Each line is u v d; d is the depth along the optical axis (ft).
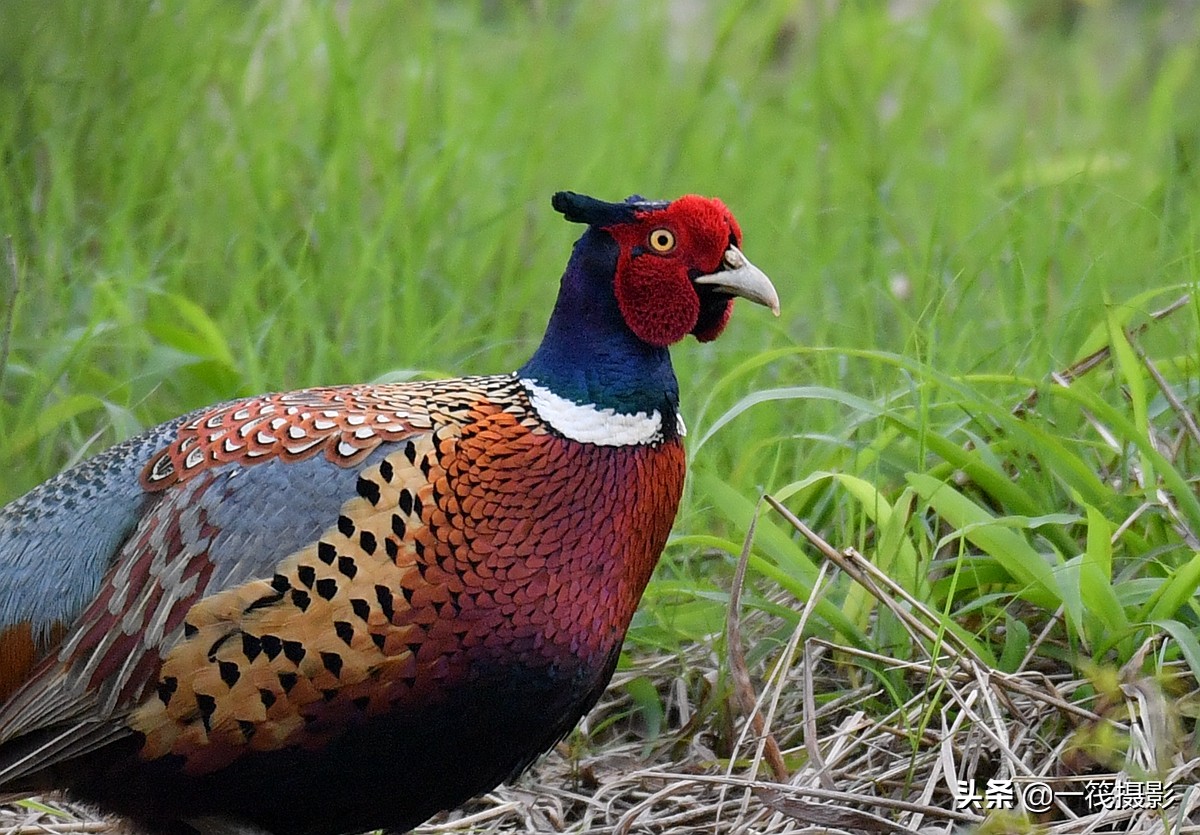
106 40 37.93
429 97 40.40
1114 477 26.61
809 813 21.49
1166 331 29.68
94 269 34.37
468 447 19.80
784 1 45.83
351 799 20.39
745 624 26.50
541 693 20.13
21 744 20.33
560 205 20.84
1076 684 23.47
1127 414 27.27
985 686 22.85
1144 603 23.35
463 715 19.85
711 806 22.95
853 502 26.22
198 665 19.34
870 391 30.83
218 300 34.65
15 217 35.27
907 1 55.01
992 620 24.29
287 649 19.19
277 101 40.34
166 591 19.58
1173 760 21.99
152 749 19.79
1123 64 51.26
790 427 30.91
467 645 19.57
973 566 24.81
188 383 31.58
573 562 20.06
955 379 26.37
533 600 19.80
